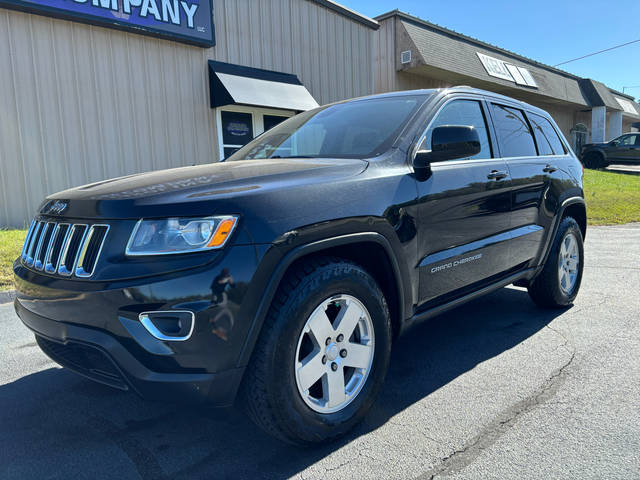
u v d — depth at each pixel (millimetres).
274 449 2258
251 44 11344
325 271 2178
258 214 2014
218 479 2045
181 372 1916
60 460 2193
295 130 3455
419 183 2715
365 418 2518
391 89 17422
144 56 9570
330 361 2246
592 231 9328
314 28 12820
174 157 10086
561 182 4141
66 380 3035
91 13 8578
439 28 18406
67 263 2150
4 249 5922
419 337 3713
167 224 1950
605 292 4836
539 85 22547
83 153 8859
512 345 3486
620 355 3242
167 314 1880
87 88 8859
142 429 2459
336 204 2256
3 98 7977
